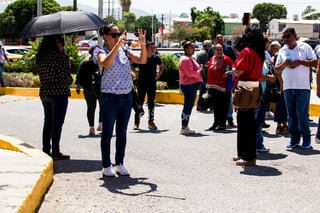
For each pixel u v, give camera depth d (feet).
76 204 17.24
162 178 20.85
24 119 38.29
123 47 21.08
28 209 15.51
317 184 20.03
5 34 255.09
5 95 56.44
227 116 34.71
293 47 26.81
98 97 20.61
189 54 32.17
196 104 48.70
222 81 33.22
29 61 69.51
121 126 20.95
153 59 34.01
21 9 254.27
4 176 17.80
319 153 26.02
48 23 23.00
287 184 20.01
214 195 18.42
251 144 23.11
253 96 22.66
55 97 23.22
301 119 26.94
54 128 23.75
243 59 22.65
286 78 26.91
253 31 22.94
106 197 18.04
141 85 33.88
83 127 35.04
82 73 30.94
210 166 23.12
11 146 23.86
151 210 16.66
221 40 37.14
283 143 28.94
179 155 25.54
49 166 19.71
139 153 25.99
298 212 16.63
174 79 62.69
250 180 20.59
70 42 68.03
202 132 33.17
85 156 25.26
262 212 16.58
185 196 18.26
